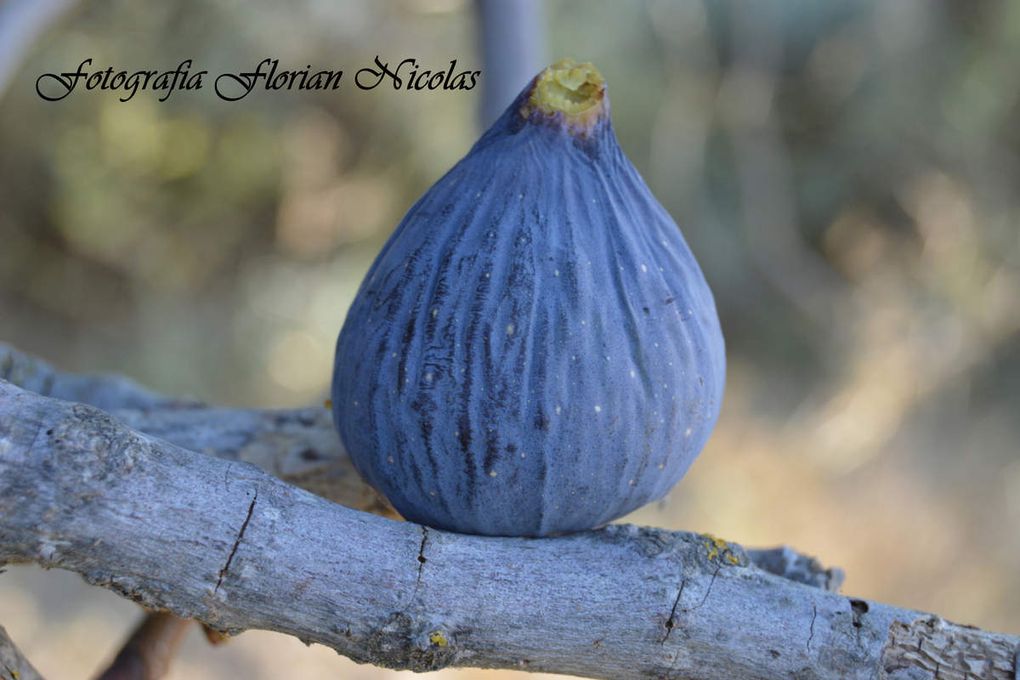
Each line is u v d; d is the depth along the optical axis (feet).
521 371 3.55
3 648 3.86
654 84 21.95
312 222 21.74
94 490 3.27
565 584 3.64
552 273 3.59
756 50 21.35
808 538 19.31
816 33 22.06
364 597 3.49
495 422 3.57
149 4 18.79
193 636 16.15
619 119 21.90
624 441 3.63
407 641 3.48
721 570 3.75
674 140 21.70
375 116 20.74
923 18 21.45
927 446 21.13
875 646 3.69
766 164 22.24
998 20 21.62
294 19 19.21
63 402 3.38
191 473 3.44
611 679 3.73
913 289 22.29
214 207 21.45
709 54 21.36
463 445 3.60
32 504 3.22
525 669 3.67
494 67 5.43
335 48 19.83
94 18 18.76
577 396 3.56
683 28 21.04
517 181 3.71
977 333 21.90
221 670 15.70
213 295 22.22
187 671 15.53
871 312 22.27
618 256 3.68
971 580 19.08
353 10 19.36
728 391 22.43
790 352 23.24
